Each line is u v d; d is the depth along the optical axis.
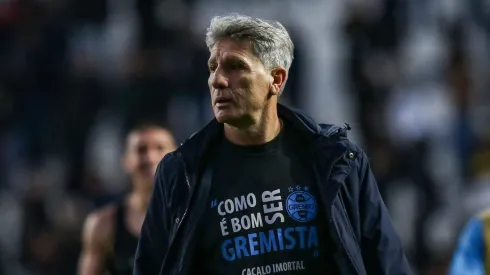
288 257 12.47
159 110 37.88
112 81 40.16
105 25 42.16
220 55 12.48
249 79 12.43
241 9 42.94
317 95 42.00
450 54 39.81
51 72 39.44
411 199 36.44
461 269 18.00
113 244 18.61
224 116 12.43
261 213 12.56
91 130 39.69
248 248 12.48
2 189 39.28
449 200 35.91
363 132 37.88
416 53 41.22
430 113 39.66
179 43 38.66
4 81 39.75
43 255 33.81
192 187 12.66
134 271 13.12
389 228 12.72
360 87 38.53
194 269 12.66
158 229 12.94
